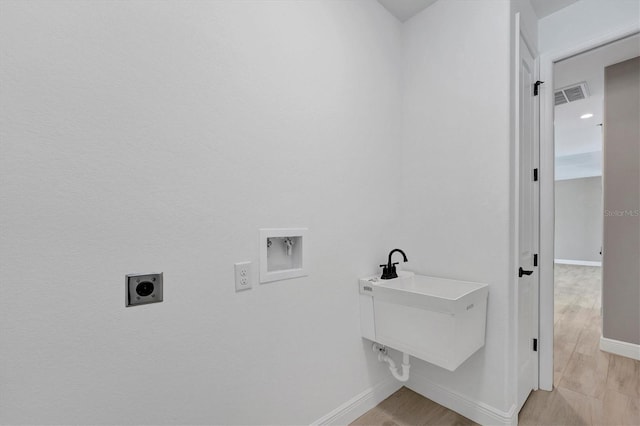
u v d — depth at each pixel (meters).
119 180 0.92
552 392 1.90
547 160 1.93
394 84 1.97
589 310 3.64
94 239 0.88
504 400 1.53
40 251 0.80
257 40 1.27
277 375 1.32
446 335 1.33
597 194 7.40
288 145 1.37
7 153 0.76
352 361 1.66
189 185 1.07
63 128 0.83
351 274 1.66
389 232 1.91
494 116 1.58
